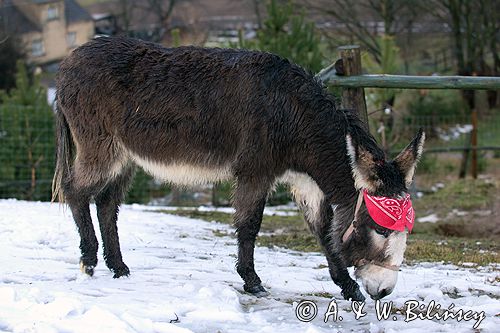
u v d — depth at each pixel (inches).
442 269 234.5
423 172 553.6
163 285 187.2
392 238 158.1
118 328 142.6
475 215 389.1
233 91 185.0
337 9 737.6
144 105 190.7
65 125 199.8
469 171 571.5
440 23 812.6
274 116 180.4
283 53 442.6
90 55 194.4
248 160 181.9
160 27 1075.9
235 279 199.9
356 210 165.2
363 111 261.6
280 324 158.6
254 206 183.6
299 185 189.0
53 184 202.2
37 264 207.6
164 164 193.8
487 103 777.6
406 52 799.7
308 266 230.8
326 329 156.2
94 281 189.9
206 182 194.9
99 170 194.1
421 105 694.5
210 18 1077.8
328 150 177.9
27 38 1055.0
